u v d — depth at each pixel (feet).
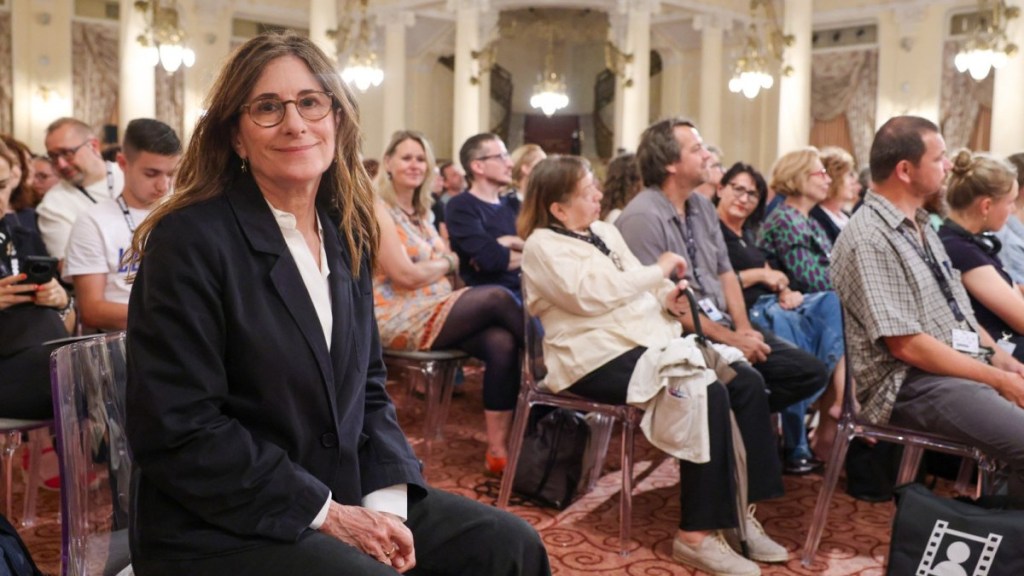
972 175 10.10
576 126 67.82
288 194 5.08
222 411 4.79
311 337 4.87
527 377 10.41
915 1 47.39
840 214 15.12
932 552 7.55
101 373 5.51
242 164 5.08
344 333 5.14
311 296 5.08
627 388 9.23
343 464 5.06
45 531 9.58
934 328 9.08
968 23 46.21
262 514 4.59
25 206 12.71
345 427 5.08
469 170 14.62
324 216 5.38
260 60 4.87
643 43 46.83
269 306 4.81
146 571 4.69
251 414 4.78
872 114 49.88
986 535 7.38
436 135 59.21
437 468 12.13
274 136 4.86
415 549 5.42
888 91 49.21
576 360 9.59
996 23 32.14
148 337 4.52
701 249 11.52
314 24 43.16
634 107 47.14
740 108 53.72
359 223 5.56
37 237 12.20
